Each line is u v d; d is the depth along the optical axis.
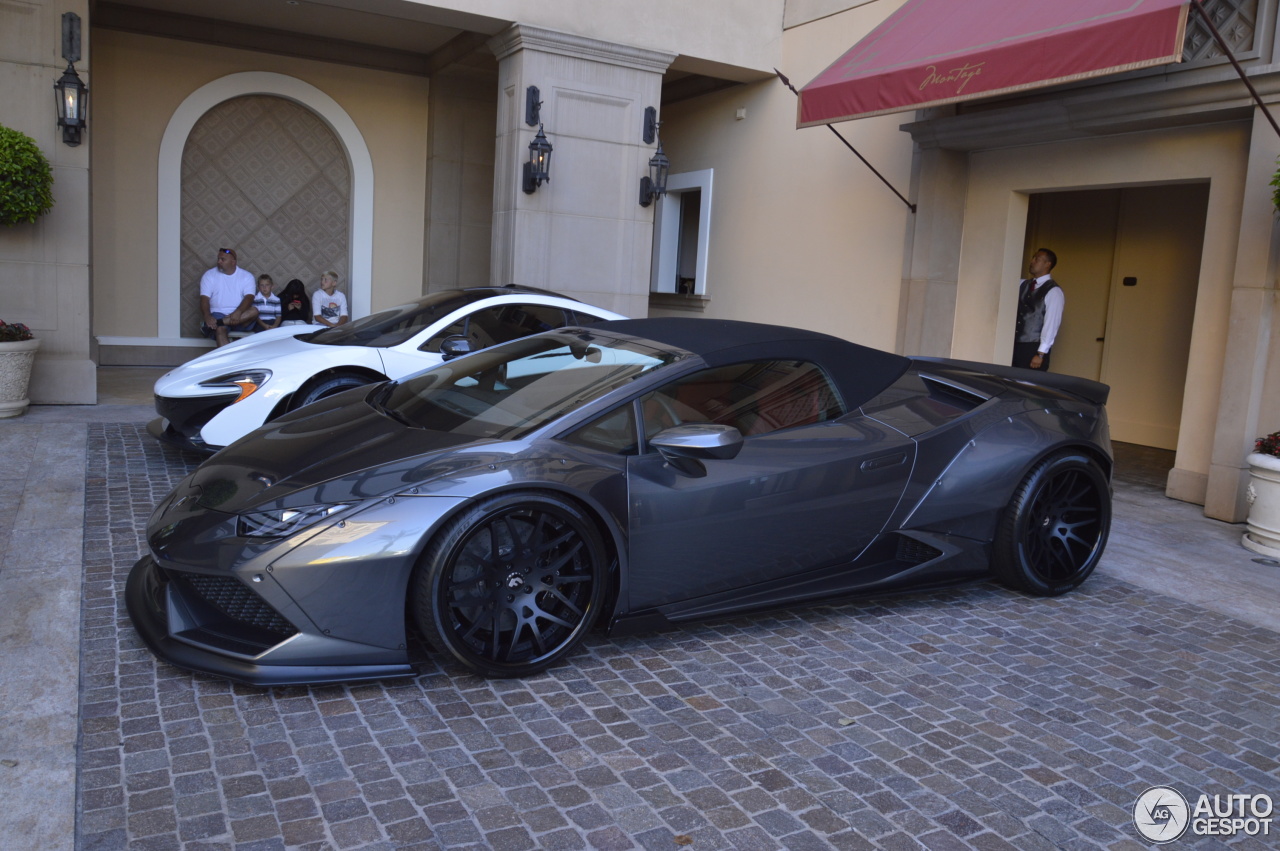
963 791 2.55
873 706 3.05
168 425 5.70
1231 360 5.97
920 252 8.32
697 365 3.55
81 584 3.70
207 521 2.97
